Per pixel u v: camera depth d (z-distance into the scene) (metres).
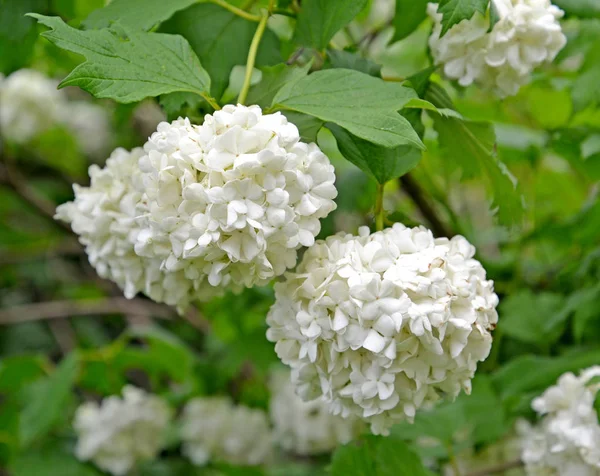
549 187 0.73
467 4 0.47
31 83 1.02
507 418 0.59
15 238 1.05
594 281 0.63
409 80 0.51
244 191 0.43
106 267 0.49
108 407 0.78
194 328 1.05
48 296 1.16
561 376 0.56
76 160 1.13
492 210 0.52
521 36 0.50
